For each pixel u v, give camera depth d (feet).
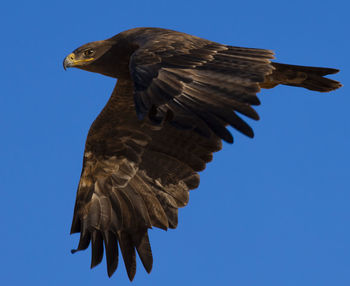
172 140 42.65
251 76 30.25
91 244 42.11
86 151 44.06
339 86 40.55
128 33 42.11
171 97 29.19
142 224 42.39
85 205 43.27
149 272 41.22
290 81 40.83
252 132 27.84
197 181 42.01
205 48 32.71
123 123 43.50
